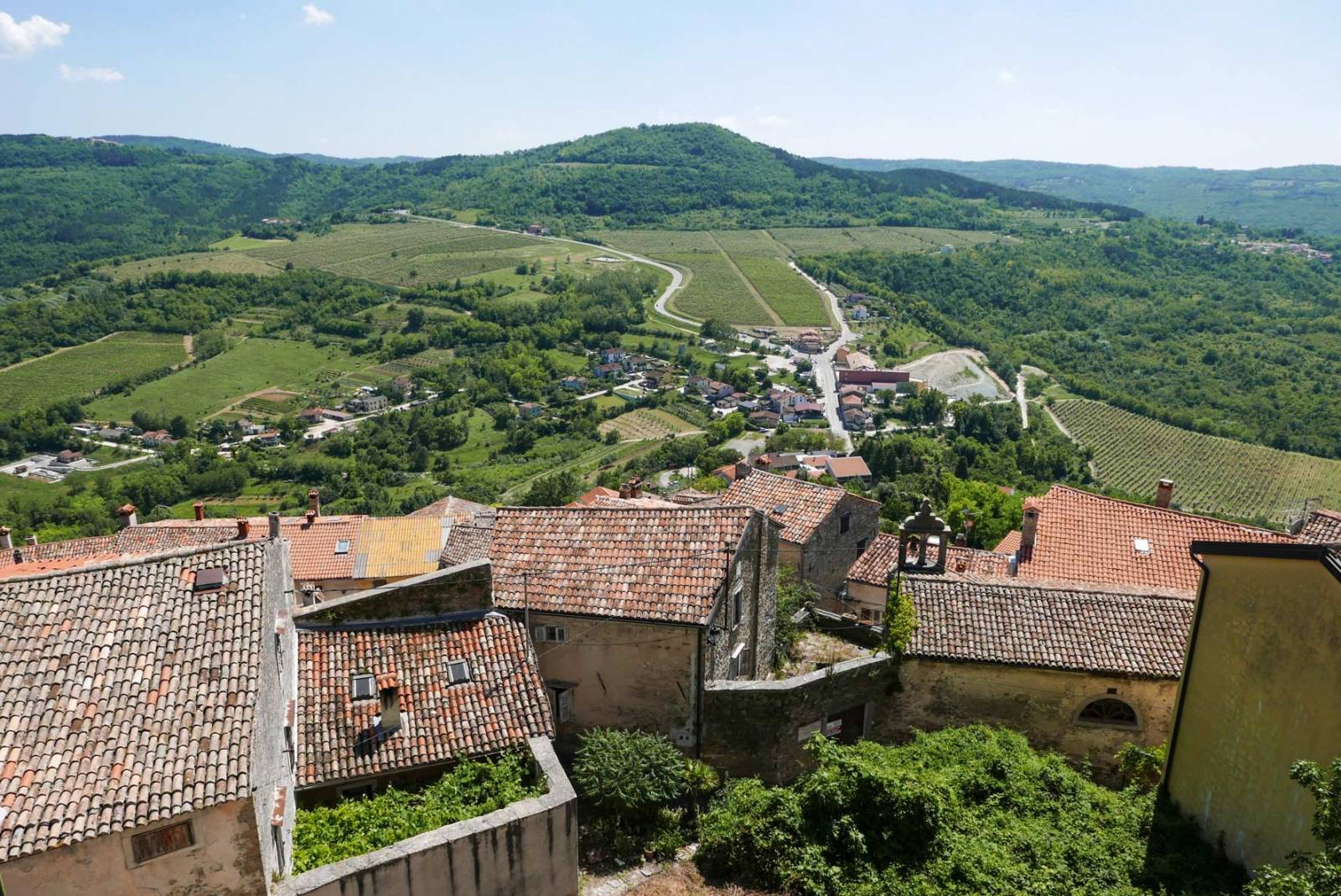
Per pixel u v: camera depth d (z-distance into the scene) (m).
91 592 14.95
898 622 22.17
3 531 39.91
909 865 17.20
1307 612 14.37
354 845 14.93
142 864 12.29
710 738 20.81
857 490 92.00
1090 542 30.55
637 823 19.05
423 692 18.47
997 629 21.77
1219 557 16.66
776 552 27.66
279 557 17.33
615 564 22.09
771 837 17.62
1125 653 20.88
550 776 16.31
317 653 18.89
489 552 23.19
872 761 19.28
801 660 29.38
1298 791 14.34
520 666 19.20
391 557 42.94
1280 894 12.00
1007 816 18.28
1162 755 19.81
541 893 15.70
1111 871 16.55
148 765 12.56
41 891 11.75
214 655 14.23
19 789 11.98
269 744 14.29
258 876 13.05
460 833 14.67
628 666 21.08
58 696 13.23
